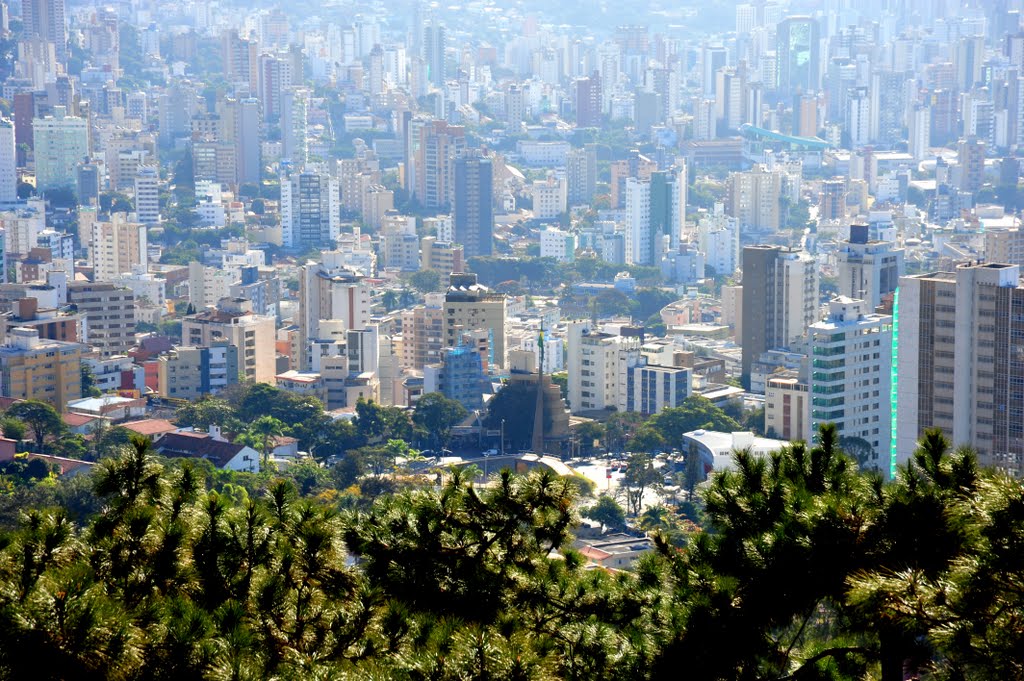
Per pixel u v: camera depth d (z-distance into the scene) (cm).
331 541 12194
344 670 10606
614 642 11338
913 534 10581
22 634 9888
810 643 11200
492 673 10419
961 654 9500
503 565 12475
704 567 11512
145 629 10438
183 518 12162
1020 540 9606
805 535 10906
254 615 11281
